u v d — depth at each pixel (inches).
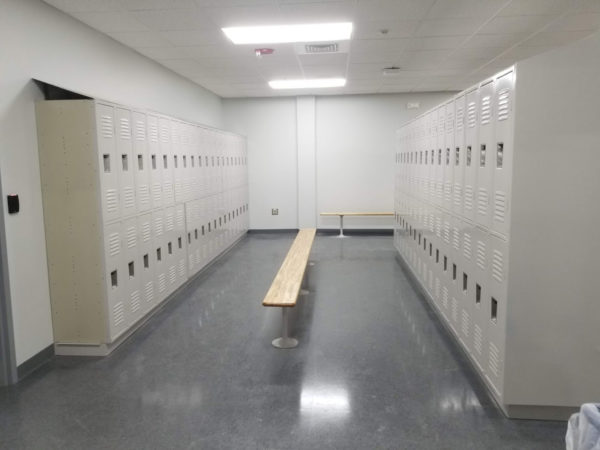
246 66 241.0
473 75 273.3
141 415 109.3
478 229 122.6
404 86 315.9
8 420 108.1
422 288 211.2
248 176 373.7
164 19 159.5
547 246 97.7
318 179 370.0
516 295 99.8
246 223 368.2
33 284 134.4
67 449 96.7
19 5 128.4
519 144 95.8
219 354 144.8
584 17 164.2
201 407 112.6
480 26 173.6
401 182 272.4
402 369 133.3
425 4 148.8
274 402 114.7
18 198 127.3
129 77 201.0
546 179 96.0
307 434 100.7
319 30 177.2
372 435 100.1
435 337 157.8
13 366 125.4
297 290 148.7
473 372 130.8
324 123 363.3
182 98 271.7
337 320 175.3
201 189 243.0
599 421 51.6
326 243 337.1
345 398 116.6
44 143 136.0
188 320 176.4
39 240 136.9
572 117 93.9
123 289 152.2
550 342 100.3
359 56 220.5
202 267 246.1
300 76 272.1
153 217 178.1
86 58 164.9
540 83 93.8
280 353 145.3
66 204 137.9
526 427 102.7
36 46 136.2
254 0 142.4
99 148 136.2
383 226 371.6
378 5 149.0
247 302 198.1
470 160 130.4
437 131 174.9
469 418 106.6
